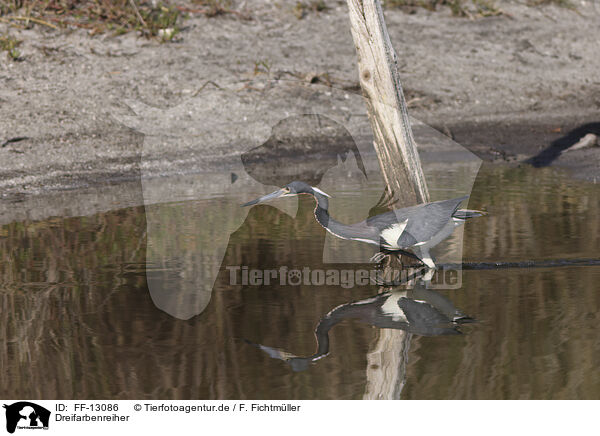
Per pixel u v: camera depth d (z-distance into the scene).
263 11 23.67
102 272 9.03
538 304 7.93
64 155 15.44
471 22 25.00
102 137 16.28
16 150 15.58
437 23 24.77
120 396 6.24
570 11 26.27
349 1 9.60
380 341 7.17
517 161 15.13
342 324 7.59
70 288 8.50
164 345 7.14
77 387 6.39
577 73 22.30
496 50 23.39
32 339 7.25
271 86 18.50
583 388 6.22
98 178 14.16
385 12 25.03
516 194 12.39
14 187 13.67
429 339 7.20
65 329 7.46
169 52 20.45
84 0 22.11
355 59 21.12
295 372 6.60
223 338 7.29
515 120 18.72
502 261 9.16
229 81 18.83
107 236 10.50
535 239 9.97
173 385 6.42
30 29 20.67
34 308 7.96
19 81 18.47
